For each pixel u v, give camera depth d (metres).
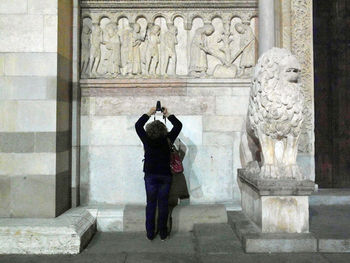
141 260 4.21
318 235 4.38
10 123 5.18
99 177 6.15
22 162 5.17
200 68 6.28
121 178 6.15
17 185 5.16
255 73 4.83
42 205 5.14
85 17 6.32
